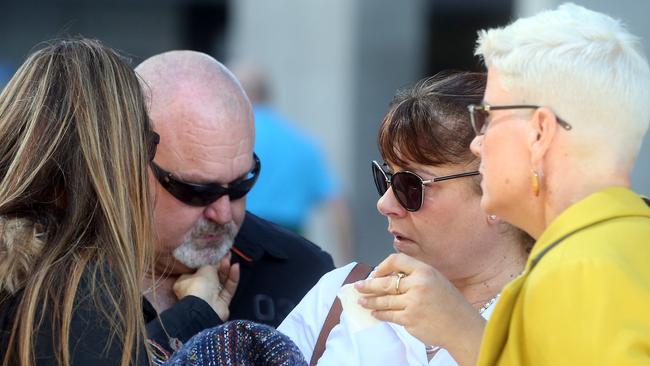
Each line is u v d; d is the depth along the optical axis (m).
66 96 6.83
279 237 9.66
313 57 24.59
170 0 36.31
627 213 5.87
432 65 31.80
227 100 8.70
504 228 7.62
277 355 6.59
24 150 6.74
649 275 5.64
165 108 8.58
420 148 7.47
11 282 6.42
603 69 5.80
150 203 7.01
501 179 6.05
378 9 24.36
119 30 36.38
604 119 5.83
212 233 8.79
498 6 31.45
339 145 24.31
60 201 6.78
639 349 5.42
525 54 5.93
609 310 5.48
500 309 5.84
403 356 7.39
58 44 7.21
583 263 5.59
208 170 8.55
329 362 7.46
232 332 6.62
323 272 9.62
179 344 8.20
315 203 17.28
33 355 6.25
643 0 16.16
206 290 8.65
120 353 6.37
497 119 6.03
